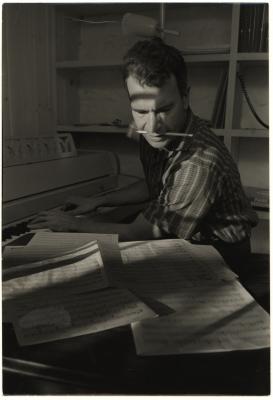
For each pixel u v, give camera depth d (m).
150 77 0.82
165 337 0.45
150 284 0.60
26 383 0.40
